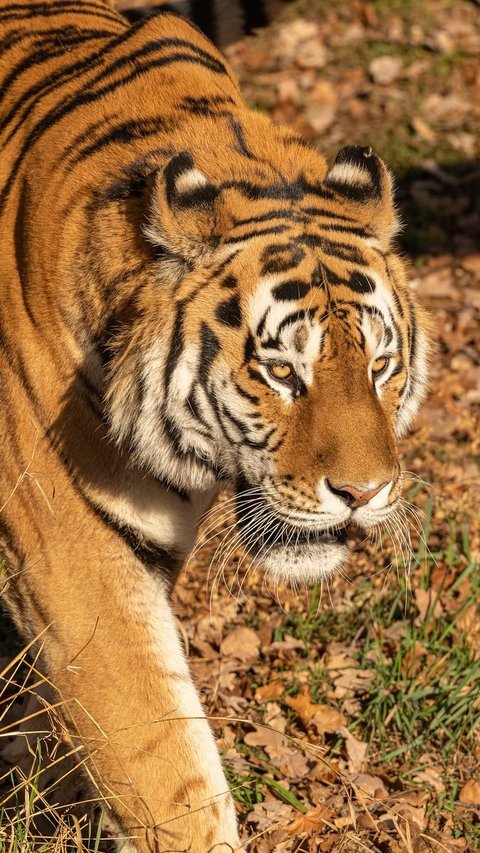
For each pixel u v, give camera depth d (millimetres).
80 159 6555
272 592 9742
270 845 7305
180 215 6008
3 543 6621
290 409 6141
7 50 7516
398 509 6930
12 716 8141
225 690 8805
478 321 13578
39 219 6496
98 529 6379
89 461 6359
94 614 6379
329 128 16844
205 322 6105
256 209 6266
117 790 6219
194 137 6543
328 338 6047
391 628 9305
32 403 6418
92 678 6355
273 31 18891
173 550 6738
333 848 7238
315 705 8508
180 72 6887
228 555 6914
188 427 6266
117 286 6180
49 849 6352
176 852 6105
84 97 6855
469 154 16469
